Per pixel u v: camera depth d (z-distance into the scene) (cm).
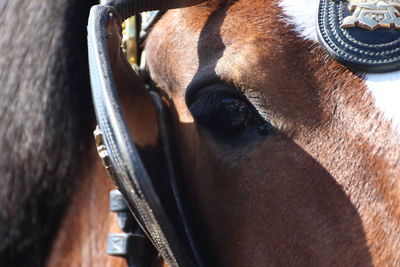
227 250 216
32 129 275
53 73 274
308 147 200
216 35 222
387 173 185
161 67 241
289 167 202
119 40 220
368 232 187
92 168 276
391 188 184
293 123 202
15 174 279
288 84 205
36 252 286
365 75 196
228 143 212
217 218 218
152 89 248
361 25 199
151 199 190
